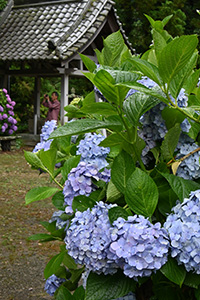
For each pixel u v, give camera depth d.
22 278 4.63
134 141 1.23
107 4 13.73
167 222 1.08
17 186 8.78
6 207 7.28
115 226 1.07
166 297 1.28
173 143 1.22
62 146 1.71
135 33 21.52
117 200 1.31
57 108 14.91
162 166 1.27
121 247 1.03
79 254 1.15
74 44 12.91
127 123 1.29
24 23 14.77
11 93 18.55
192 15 23.19
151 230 1.03
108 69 1.17
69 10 14.39
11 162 11.57
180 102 1.20
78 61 13.90
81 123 1.10
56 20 14.24
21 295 4.25
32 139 15.18
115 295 1.13
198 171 1.25
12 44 13.99
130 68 1.36
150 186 1.13
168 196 1.28
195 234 1.02
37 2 15.28
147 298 1.34
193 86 1.45
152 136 1.29
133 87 1.03
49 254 5.31
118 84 1.03
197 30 22.69
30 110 18.52
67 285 1.79
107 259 1.09
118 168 1.24
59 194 1.49
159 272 1.25
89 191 1.34
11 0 15.54
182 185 1.17
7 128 13.68
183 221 1.07
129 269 1.03
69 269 1.69
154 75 1.05
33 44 13.59
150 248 1.01
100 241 1.09
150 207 1.14
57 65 13.84
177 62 1.00
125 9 21.94
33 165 1.51
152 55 1.50
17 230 6.18
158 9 22.27
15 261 5.07
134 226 1.03
